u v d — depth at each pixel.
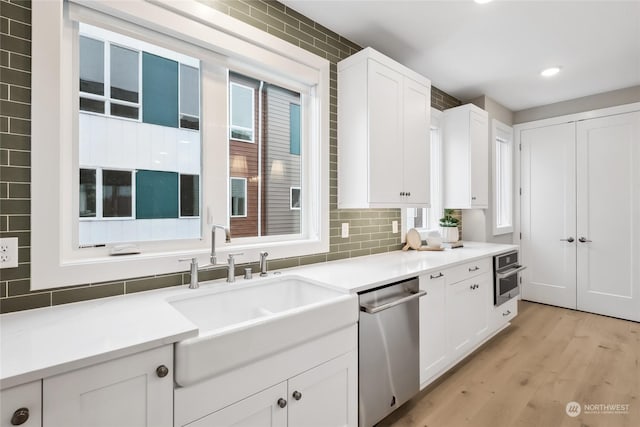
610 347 2.75
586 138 3.65
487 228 3.69
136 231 1.54
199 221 1.74
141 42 1.54
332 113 2.31
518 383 2.20
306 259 2.15
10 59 1.16
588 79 3.20
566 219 3.81
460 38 2.42
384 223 2.79
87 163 1.40
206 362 1.01
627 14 2.10
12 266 1.17
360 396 1.59
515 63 2.83
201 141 1.74
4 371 0.75
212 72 1.77
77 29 1.36
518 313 3.65
